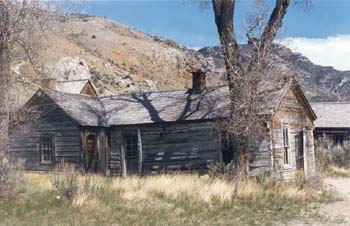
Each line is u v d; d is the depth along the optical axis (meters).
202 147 27.25
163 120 28.28
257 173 24.39
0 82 16.61
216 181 20.20
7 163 16.30
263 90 21.56
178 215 15.23
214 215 15.51
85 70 81.56
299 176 22.88
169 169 28.14
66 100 31.16
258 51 20.42
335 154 40.50
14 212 14.02
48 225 12.77
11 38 16.78
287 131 26.36
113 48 135.88
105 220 13.86
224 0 21.98
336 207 17.83
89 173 28.59
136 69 130.25
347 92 111.88
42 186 18.14
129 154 29.91
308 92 83.69
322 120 47.00
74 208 14.99
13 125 22.03
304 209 17.12
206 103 28.11
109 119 31.00
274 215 15.84
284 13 21.56
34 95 30.25
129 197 17.00
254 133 22.00
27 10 17.17
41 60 21.34
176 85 131.38
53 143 30.12
